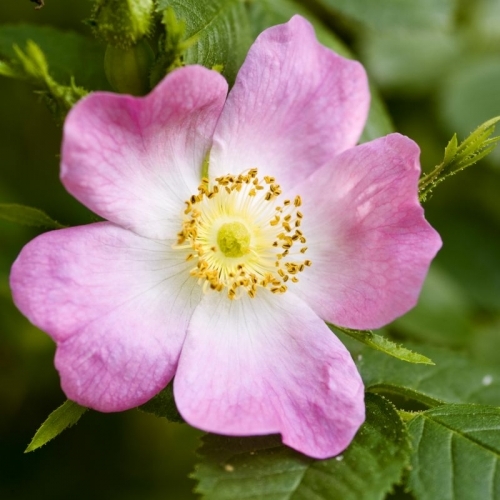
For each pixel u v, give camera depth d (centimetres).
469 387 30
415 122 36
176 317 28
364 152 28
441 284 35
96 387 27
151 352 27
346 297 28
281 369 28
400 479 27
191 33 28
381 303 28
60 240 27
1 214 27
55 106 27
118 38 27
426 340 34
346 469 27
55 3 33
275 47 28
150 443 33
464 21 36
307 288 28
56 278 27
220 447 27
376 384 29
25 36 30
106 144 27
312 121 28
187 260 28
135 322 27
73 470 33
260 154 28
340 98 28
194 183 28
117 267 27
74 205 33
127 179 27
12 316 33
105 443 33
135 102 27
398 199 28
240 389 27
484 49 36
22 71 27
